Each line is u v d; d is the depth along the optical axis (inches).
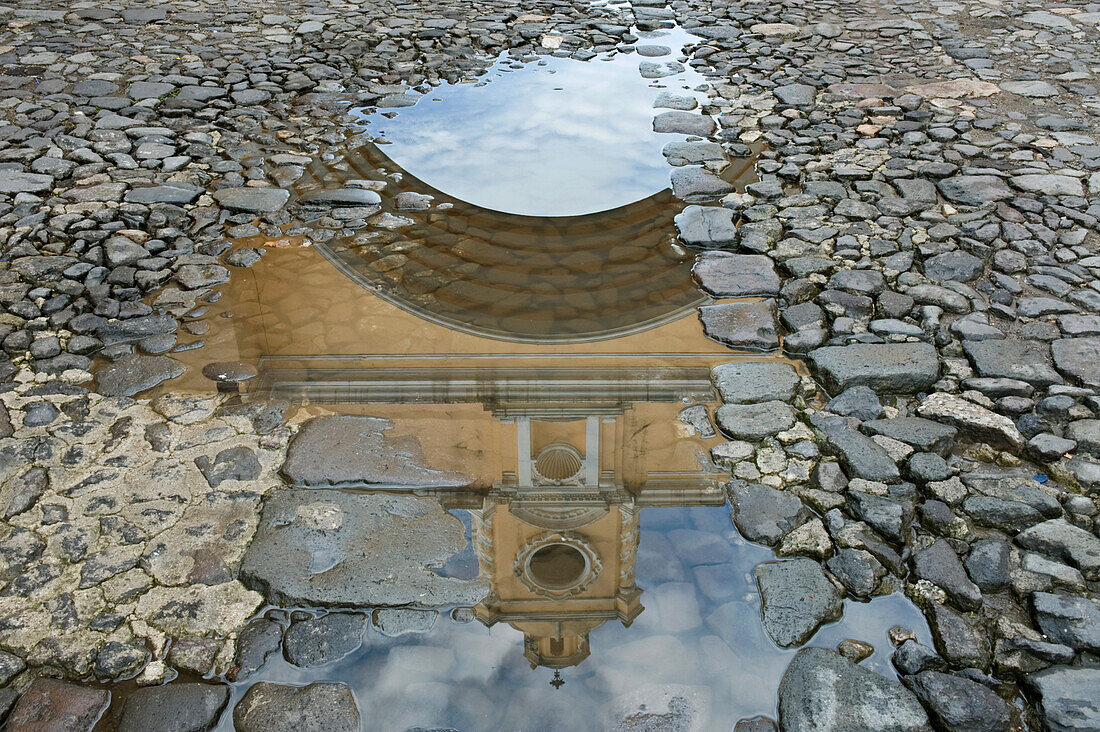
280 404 142.1
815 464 126.9
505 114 266.2
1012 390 137.3
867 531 114.0
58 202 196.2
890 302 162.6
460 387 150.0
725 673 97.8
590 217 208.2
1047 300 159.9
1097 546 108.3
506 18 349.7
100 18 330.0
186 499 119.9
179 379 146.3
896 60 295.1
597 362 156.0
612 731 92.0
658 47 319.0
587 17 352.5
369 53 307.6
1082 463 122.2
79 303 162.6
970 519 114.4
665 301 172.7
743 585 109.0
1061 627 98.2
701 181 217.9
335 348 159.3
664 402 144.0
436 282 184.4
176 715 91.5
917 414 134.5
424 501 123.1
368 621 104.2
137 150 224.5
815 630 101.7
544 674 98.0
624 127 253.6
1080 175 207.9
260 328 163.0
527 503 122.6
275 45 310.0
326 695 94.9
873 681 94.7
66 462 125.2
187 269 179.0
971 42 309.7
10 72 271.9
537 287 182.7
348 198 213.3
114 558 109.7
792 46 313.7
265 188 213.5
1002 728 88.9
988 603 102.8
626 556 113.5
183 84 270.4
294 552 112.4
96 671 95.9
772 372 148.2
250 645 100.0
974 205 196.4
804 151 229.5
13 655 96.9
